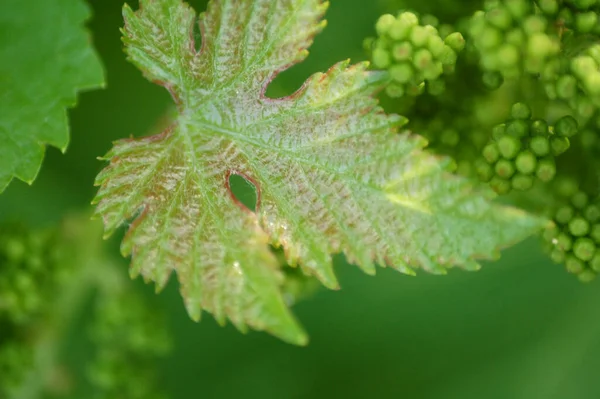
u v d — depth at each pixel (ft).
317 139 0.95
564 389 1.28
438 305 1.31
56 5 1.06
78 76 1.06
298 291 1.01
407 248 0.93
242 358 1.36
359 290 1.32
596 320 1.28
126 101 1.29
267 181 0.95
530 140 0.96
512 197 1.01
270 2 0.95
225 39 0.96
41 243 1.16
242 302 0.95
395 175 0.93
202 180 0.96
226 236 0.95
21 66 1.06
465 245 0.92
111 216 0.95
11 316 1.17
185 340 1.35
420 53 0.96
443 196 0.93
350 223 0.94
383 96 1.00
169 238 0.95
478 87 1.00
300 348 1.35
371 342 1.33
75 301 1.21
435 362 1.32
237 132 0.96
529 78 0.98
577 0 0.95
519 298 1.30
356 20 1.20
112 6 1.25
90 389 1.30
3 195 1.30
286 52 0.96
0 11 1.06
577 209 0.98
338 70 0.95
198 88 0.96
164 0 0.96
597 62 0.94
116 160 0.96
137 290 1.27
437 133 1.00
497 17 0.93
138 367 1.21
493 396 1.30
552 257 0.99
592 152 0.99
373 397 1.33
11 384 1.18
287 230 0.95
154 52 0.96
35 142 1.05
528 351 1.29
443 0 1.04
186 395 1.35
